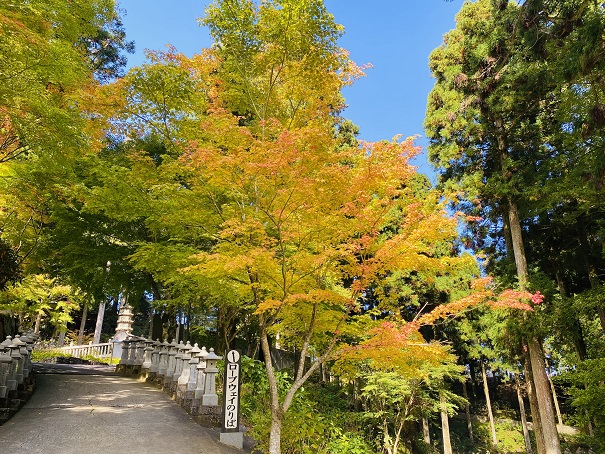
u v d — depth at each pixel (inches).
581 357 519.8
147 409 329.4
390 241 233.6
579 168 402.0
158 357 470.9
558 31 426.3
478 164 561.0
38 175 366.0
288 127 320.5
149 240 522.9
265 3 307.3
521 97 484.1
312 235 251.4
